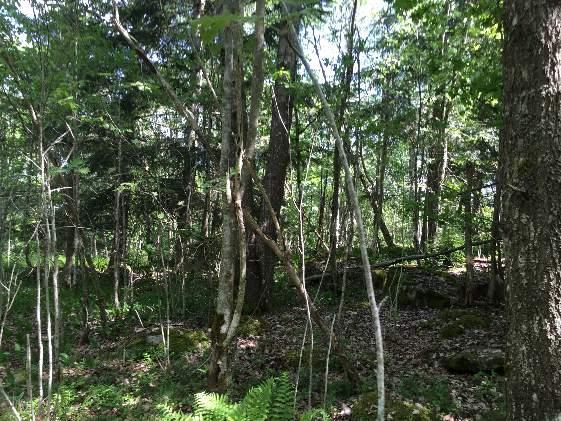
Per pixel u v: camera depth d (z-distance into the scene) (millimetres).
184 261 10953
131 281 11250
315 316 5785
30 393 4320
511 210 3551
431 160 13781
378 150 10922
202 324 10070
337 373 6727
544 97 3387
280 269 14344
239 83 4160
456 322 9047
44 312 10812
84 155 11773
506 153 3627
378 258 13164
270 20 4266
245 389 6258
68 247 13961
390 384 6172
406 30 9836
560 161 3352
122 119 9523
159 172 11617
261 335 9070
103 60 7949
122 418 5738
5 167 5652
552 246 3359
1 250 5426
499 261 11828
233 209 4375
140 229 13406
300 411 5469
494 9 6480
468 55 7645
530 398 3418
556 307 3340
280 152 10547
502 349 7129
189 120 4945
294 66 9453
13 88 5887
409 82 10586
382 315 10508
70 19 6652
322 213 14039
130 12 9914
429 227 17000
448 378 6531
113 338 9477
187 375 6980
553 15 3371
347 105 8320
